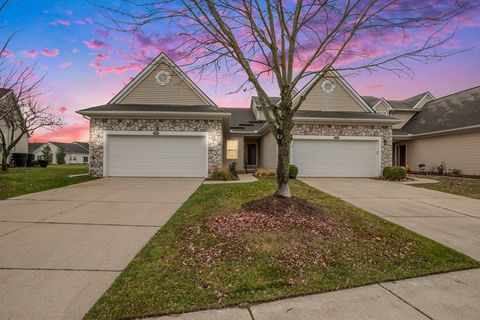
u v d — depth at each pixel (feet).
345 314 8.14
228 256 12.03
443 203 24.77
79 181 36.52
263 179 40.09
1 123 65.05
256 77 18.51
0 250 12.47
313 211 17.39
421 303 8.77
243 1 16.22
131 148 41.75
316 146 45.29
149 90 46.62
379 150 46.03
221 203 21.68
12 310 8.05
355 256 12.38
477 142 46.50
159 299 8.77
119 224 16.80
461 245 14.15
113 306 8.34
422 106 69.97
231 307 8.47
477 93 56.65
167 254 12.30
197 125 42.27
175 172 42.06
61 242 13.60
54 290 9.18
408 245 13.98
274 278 10.27
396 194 29.37
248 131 59.47
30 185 30.99
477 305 8.67
